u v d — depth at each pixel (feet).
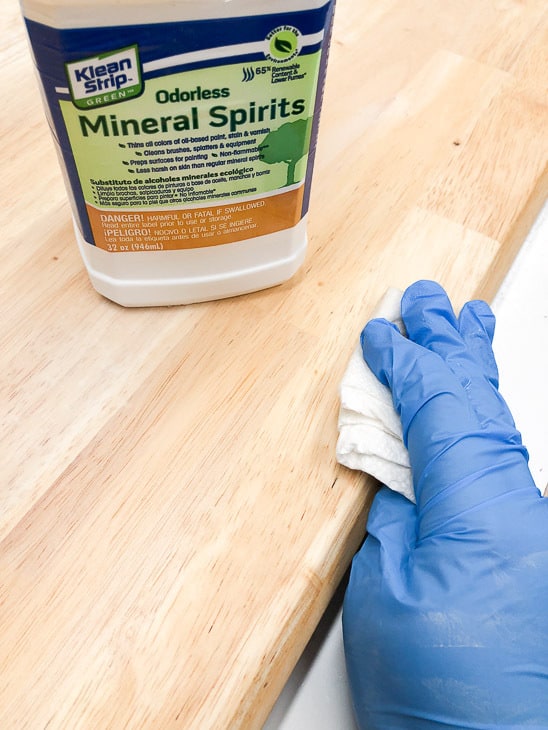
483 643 1.24
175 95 1.16
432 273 1.77
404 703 1.28
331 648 1.55
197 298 1.65
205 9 1.03
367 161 1.96
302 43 1.13
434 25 2.33
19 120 1.95
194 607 1.25
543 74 2.21
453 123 2.06
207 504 1.37
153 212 1.37
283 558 1.31
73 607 1.24
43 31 1.03
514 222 1.86
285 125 1.27
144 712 1.14
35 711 1.14
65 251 1.73
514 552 1.32
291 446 1.46
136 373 1.54
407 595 1.32
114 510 1.35
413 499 1.46
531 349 2.01
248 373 1.56
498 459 1.44
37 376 1.52
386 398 1.53
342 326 1.66
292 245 1.58
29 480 1.38
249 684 1.18
